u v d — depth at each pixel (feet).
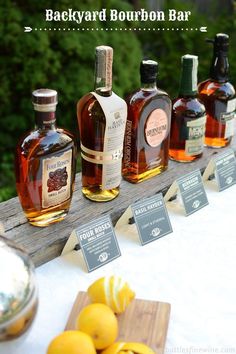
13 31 7.46
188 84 3.79
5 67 7.61
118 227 3.44
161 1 11.20
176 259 3.17
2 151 8.00
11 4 7.47
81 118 3.30
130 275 3.02
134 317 2.66
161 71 10.17
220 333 2.64
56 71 7.75
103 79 3.16
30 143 2.99
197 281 2.99
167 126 3.69
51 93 2.96
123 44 8.34
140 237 3.26
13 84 7.72
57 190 3.13
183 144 3.94
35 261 3.01
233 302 2.84
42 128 3.01
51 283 2.94
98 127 3.24
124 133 3.41
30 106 7.79
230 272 3.07
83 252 3.01
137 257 3.18
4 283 2.29
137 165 3.64
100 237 3.08
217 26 11.09
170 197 3.72
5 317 2.19
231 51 10.57
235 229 3.47
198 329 2.66
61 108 7.97
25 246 3.01
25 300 2.25
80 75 7.88
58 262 3.10
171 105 3.71
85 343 2.22
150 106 3.51
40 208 3.11
